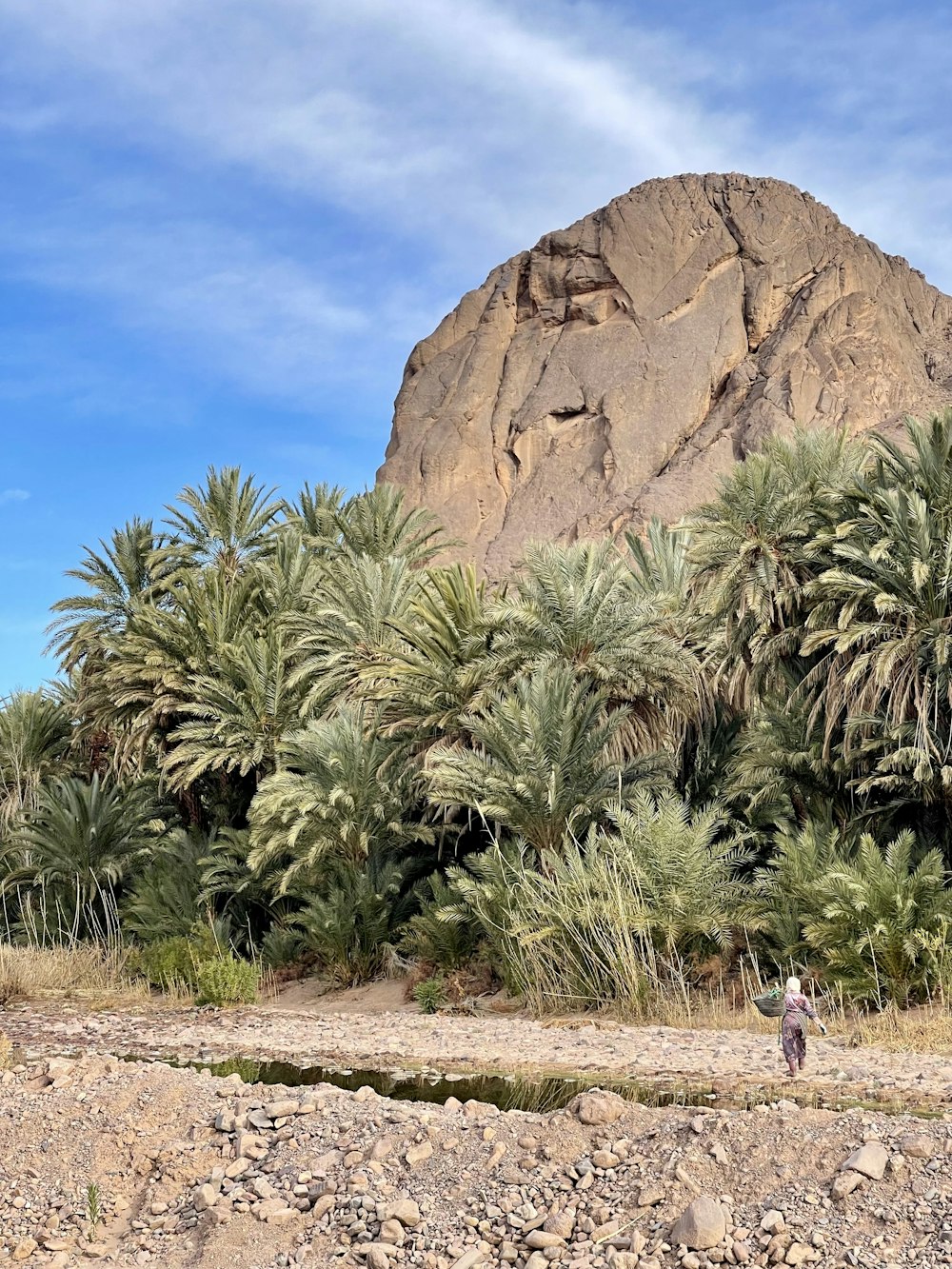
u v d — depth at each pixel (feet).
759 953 45.03
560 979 46.83
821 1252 15.90
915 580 44.01
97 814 80.48
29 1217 21.38
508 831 61.36
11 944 80.79
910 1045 31.42
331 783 62.44
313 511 105.91
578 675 56.70
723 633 55.06
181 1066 36.99
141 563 95.55
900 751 43.42
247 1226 19.72
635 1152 19.57
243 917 71.15
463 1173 20.17
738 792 54.24
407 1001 52.90
